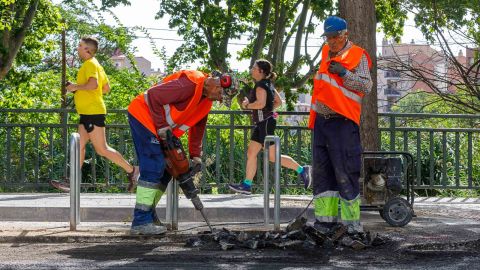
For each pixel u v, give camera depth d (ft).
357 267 19.16
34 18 70.95
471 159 39.06
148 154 23.85
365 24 31.19
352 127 23.15
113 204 30.50
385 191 26.89
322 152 23.62
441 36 35.76
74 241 23.34
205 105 24.38
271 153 32.19
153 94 23.41
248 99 32.24
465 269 18.92
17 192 37.91
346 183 23.12
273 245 22.09
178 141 23.79
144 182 24.03
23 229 25.07
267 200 26.63
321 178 23.71
